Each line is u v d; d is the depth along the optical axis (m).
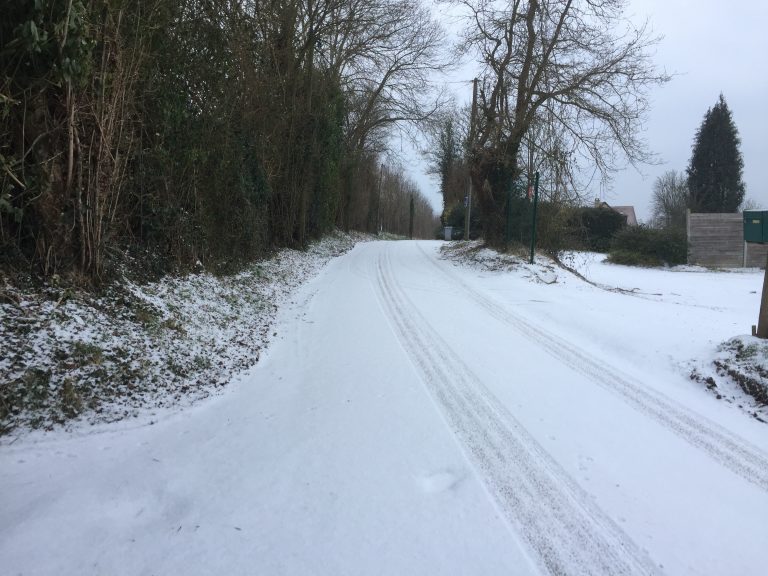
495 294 11.73
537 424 4.71
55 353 4.42
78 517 3.01
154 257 7.29
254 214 11.74
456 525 3.16
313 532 3.02
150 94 6.72
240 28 9.91
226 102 9.17
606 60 15.38
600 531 3.18
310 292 11.30
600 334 7.97
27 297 4.82
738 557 3.00
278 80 13.61
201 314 7.01
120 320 5.52
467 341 7.52
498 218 18.12
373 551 2.88
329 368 6.13
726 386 5.71
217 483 3.52
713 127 43.38
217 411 4.77
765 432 4.78
